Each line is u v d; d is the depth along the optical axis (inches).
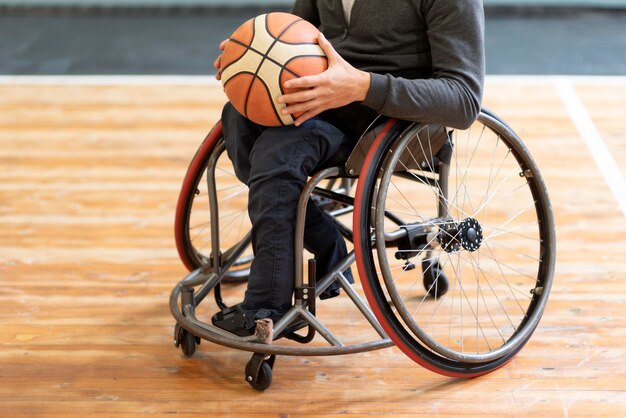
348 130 72.7
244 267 93.1
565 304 84.6
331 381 72.8
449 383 72.7
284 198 67.5
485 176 114.3
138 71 161.2
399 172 76.8
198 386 72.2
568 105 138.3
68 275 91.2
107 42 180.9
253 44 65.7
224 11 206.7
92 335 80.1
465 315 83.4
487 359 72.5
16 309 84.4
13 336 79.7
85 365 75.3
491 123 72.4
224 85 67.9
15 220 103.6
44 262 93.8
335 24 73.6
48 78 156.7
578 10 201.6
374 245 72.5
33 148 125.4
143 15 203.2
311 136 67.7
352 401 70.1
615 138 125.7
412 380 73.1
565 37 179.5
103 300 86.4
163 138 129.3
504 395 70.9
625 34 181.6
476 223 74.6
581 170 115.8
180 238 82.7
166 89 150.7
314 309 70.5
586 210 104.7
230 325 70.4
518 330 75.9
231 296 87.4
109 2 207.3
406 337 69.3
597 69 157.8
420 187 112.5
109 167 119.2
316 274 74.4
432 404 69.7
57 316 83.4
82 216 104.8
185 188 79.8
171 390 71.6
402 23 69.6
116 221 103.7
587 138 125.9
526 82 149.0
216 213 76.6
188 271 92.4
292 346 74.5
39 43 180.1
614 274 90.0
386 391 71.5
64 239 99.0
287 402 69.9
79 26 193.3
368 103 66.2
